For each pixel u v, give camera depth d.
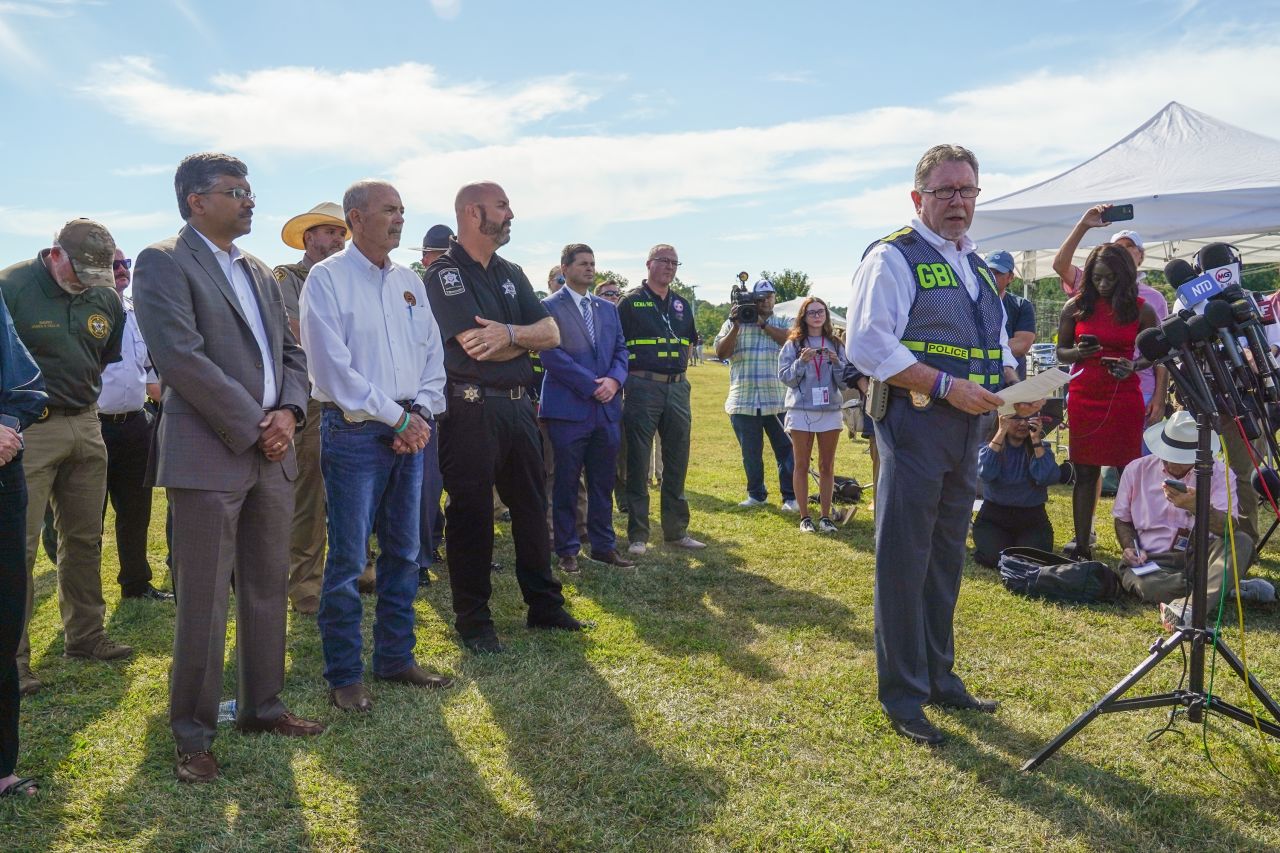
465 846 2.44
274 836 2.47
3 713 2.61
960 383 2.95
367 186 3.22
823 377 6.22
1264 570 5.07
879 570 3.20
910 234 3.14
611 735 3.07
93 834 2.47
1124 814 2.60
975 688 3.53
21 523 2.54
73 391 3.61
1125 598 4.66
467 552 3.89
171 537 2.88
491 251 3.89
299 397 2.99
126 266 4.65
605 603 4.64
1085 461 5.13
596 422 5.21
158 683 3.56
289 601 4.54
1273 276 14.08
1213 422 2.78
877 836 2.50
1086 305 5.07
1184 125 8.79
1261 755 2.94
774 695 3.44
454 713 3.25
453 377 3.79
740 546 5.89
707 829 2.53
